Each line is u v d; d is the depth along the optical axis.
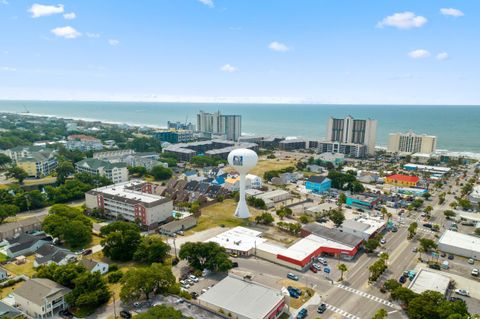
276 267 120.81
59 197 189.75
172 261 120.62
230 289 96.25
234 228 153.38
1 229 141.50
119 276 109.00
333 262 125.06
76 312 91.94
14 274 112.75
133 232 125.88
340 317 91.56
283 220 169.75
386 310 94.69
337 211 169.62
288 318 90.06
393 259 127.75
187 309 88.44
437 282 105.69
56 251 123.81
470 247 131.25
